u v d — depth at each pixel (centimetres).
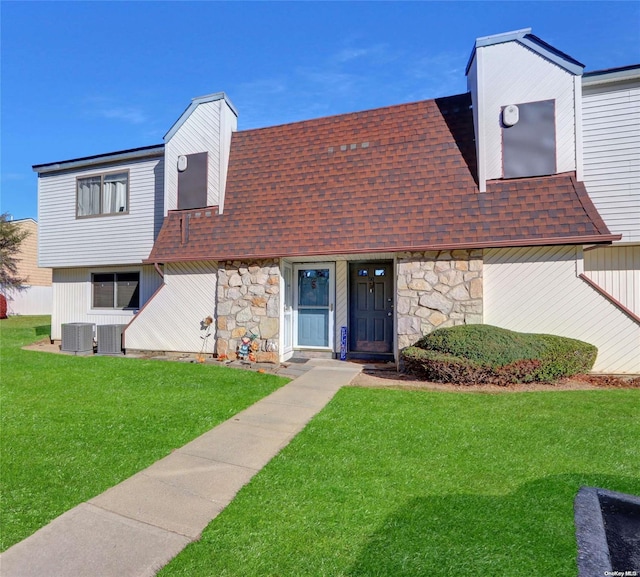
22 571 218
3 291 2311
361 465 348
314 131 952
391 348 895
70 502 293
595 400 543
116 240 1135
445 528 255
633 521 264
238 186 948
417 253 764
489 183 766
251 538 247
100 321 1201
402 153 848
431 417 475
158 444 403
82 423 465
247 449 390
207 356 923
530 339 651
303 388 631
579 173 729
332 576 213
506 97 771
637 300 803
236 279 888
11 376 713
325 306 942
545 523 260
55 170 1208
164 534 252
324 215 838
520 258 727
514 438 407
